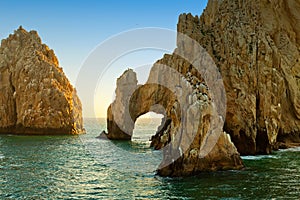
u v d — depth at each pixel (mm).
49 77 93125
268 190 23406
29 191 25297
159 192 23531
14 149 54719
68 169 34844
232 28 48062
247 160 35844
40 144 63312
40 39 104875
